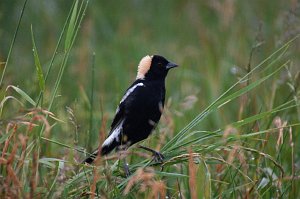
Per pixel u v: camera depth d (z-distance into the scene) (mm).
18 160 10000
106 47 23031
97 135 14125
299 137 13516
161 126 14508
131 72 20516
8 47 23094
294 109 14289
